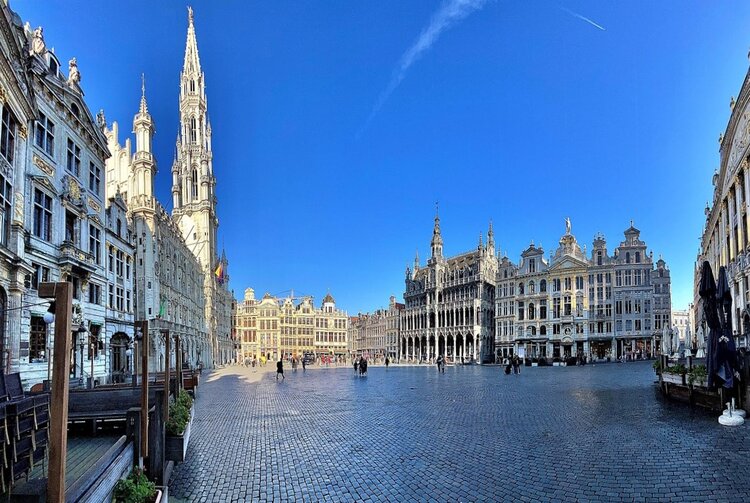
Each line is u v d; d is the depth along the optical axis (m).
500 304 96.31
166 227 57.16
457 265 106.62
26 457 8.33
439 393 29.94
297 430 17.52
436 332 105.56
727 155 38.22
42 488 7.38
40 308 25.47
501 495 9.92
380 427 17.83
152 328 49.75
